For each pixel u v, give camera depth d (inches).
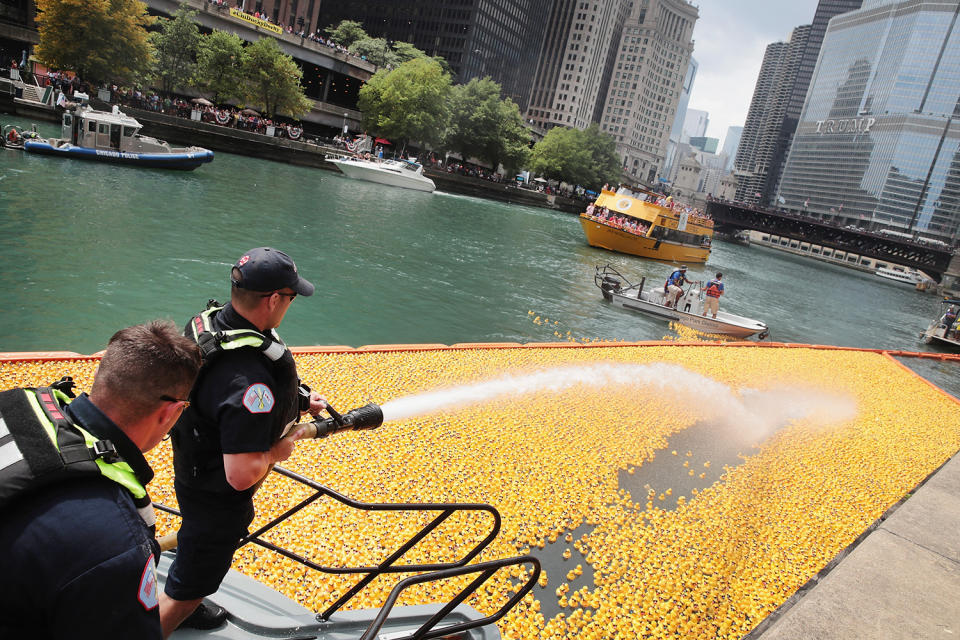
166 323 70.0
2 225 710.5
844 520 323.9
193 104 2255.2
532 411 388.2
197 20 2513.5
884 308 2132.1
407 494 263.1
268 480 250.5
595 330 791.7
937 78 7815.0
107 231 775.7
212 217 1009.5
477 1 4896.7
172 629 98.4
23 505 52.1
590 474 318.0
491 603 208.8
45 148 1232.2
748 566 265.4
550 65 7849.4
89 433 59.9
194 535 94.4
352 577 204.5
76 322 482.0
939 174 7815.0
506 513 265.9
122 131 1343.5
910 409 594.2
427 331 656.4
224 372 87.1
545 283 1065.5
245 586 132.4
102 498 55.4
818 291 2234.3
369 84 2758.4
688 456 370.0
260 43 2255.2
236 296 91.1
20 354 318.7
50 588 50.9
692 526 288.8
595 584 233.3
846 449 435.2
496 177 3353.8
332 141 2657.5
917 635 186.4
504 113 3181.6
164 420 67.4
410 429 325.7
